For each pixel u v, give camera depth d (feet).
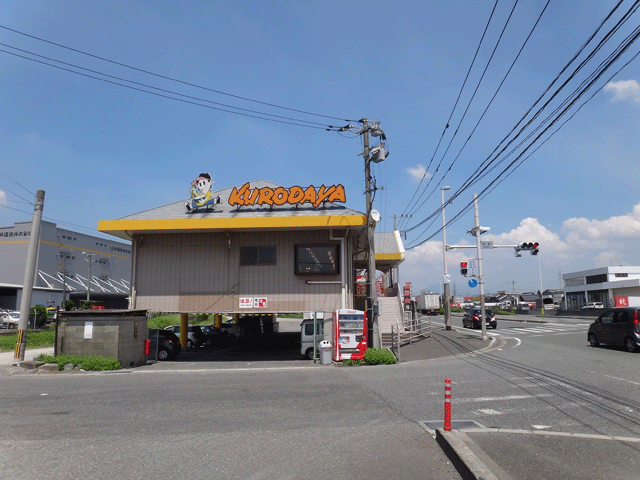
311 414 28.45
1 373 55.26
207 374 50.93
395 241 104.27
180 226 67.10
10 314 143.54
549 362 49.75
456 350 67.82
